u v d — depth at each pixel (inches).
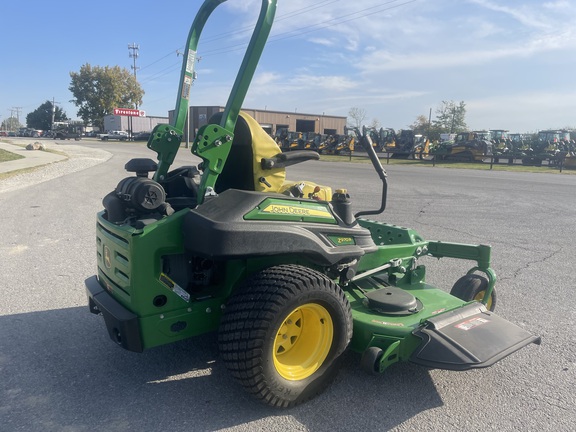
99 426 111.7
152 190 120.1
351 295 148.6
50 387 128.6
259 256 114.1
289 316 117.2
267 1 117.9
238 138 136.3
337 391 128.0
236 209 113.6
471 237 327.3
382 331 126.6
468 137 1363.2
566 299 205.8
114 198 131.6
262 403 114.9
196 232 111.6
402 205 468.1
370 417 117.0
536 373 141.7
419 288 164.4
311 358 123.4
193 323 121.6
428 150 1450.5
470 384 134.1
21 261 245.3
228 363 111.4
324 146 1579.7
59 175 682.2
